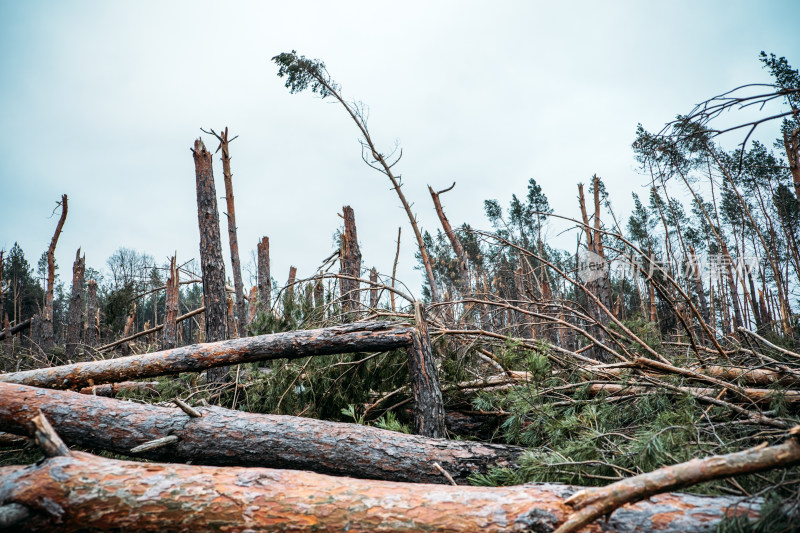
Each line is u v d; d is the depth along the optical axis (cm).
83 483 232
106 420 375
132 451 338
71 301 1358
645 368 430
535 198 2000
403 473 345
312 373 491
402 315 541
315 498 237
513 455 348
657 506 217
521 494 232
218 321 762
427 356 450
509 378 483
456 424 481
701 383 422
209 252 775
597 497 209
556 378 466
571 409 399
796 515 199
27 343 1541
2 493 225
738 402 391
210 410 388
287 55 1155
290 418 382
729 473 201
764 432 297
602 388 420
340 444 357
